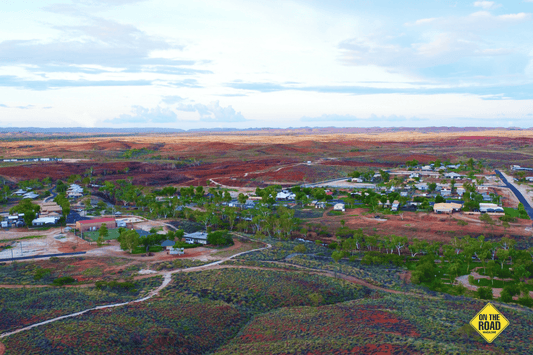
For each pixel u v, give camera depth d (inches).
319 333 2233.0
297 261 3996.1
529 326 2239.2
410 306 2637.8
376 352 1871.3
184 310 2655.0
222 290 3117.6
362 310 2544.3
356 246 4827.8
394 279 3577.8
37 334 2146.9
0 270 3631.9
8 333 2212.1
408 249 4734.3
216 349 2265.0
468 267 3929.6
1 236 5036.9
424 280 3560.5
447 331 2127.2
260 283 3250.5
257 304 2925.7
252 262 3922.2
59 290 3026.6
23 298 2847.0
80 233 5231.3
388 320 2338.8
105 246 4645.7
